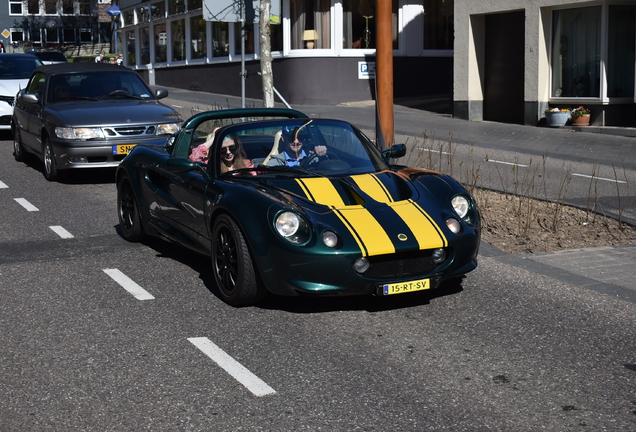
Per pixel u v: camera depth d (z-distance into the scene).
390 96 10.47
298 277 5.01
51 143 10.91
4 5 58.78
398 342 4.78
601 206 9.27
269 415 3.75
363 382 4.16
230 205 5.38
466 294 5.80
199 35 30.80
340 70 24.66
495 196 9.76
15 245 7.50
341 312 5.38
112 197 10.16
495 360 4.48
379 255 5.08
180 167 6.07
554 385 4.12
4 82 16.11
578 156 13.88
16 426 3.66
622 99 18.19
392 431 3.57
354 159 6.17
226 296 5.56
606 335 4.92
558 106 18.95
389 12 10.34
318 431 3.58
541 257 7.01
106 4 61.78
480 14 20.25
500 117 20.39
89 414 3.78
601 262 6.82
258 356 4.55
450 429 3.60
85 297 5.76
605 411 3.80
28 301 5.66
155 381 4.18
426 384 4.13
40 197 10.16
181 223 6.48
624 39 18.14
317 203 5.36
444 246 5.21
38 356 4.57
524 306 5.52
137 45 37.59
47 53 33.34
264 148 6.11
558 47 18.80
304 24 24.64
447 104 23.69
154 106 11.42
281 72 25.34
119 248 7.37
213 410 3.81
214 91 29.78
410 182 5.81
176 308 5.49
